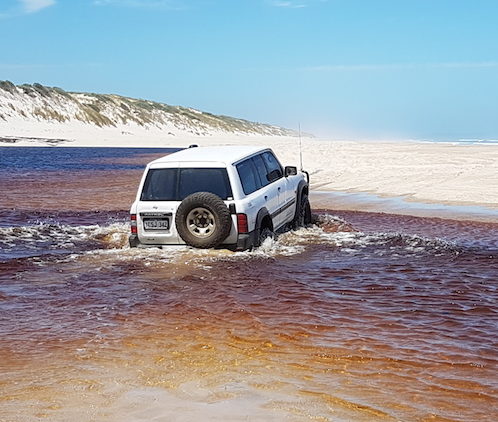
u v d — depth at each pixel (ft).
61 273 28.50
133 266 29.50
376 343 18.42
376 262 30.53
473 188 62.85
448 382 15.28
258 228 32.86
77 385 15.03
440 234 39.45
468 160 99.96
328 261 30.83
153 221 32.22
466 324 20.31
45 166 129.08
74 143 325.62
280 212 36.91
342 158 103.35
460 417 13.12
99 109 485.56
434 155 113.50
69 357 17.37
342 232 39.73
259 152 36.40
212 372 16.03
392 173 79.92
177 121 545.85
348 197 60.75
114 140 370.53
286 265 29.86
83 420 12.66
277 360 16.99
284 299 23.65
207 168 32.01
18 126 377.50
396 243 35.50
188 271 28.48
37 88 445.37
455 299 23.53
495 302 23.07
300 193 40.40
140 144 336.90
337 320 20.85
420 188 64.64
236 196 31.63
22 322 21.01
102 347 18.25
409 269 28.86
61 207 58.75
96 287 25.91
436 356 17.24
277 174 37.96
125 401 13.84
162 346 18.31
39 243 37.52
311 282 26.43
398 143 231.30
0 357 17.42
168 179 32.35
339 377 15.62
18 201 63.87
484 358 17.04
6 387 14.93
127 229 41.75
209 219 31.19
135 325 20.54
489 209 50.72
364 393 14.47
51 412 13.16
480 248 34.32
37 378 15.61
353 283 26.21
